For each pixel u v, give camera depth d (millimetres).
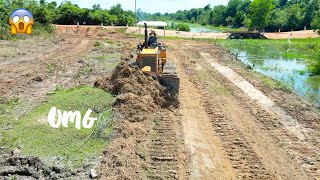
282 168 9492
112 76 15383
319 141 11242
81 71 19719
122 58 23547
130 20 57031
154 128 11836
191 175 8961
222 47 35000
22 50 27062
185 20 132875
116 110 12414
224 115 13344
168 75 14773
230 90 17234
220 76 20359
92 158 9195
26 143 9695
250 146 10703
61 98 13719
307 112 14125
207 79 19422
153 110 13203
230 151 10375
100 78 16422
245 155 10141
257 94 16641
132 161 9289
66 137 10195
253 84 18562
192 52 30250
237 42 40625
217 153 10219
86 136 10359
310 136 11617
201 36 45656
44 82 17297
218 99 15484
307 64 26422
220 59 26906
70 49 29344
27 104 13344
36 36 35531
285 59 29000
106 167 8797
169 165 9430
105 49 28891
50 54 26312
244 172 9211
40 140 9914
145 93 13758
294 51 34312
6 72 19328
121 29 46781
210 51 31359
